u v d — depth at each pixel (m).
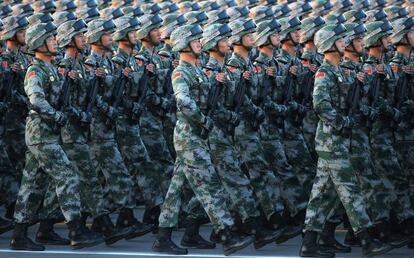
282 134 35.84
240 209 33.25
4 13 40.19
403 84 33.97
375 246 30.89
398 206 33.66
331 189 31.67
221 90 32.34
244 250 33.56
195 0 46.31
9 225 36.12
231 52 37.41
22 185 33.28
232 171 33.12
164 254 32.47
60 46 33.75
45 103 32.12
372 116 32.59
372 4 43.59
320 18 36.91
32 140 32.66
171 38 32.28
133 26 36.38
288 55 36.41
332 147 31.17
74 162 34.03
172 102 37.66
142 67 36.53
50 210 34.06
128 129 36.31
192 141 31.59
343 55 32.25
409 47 34.66
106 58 35.75
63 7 42.59
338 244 32.75
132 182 35.38
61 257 32.34
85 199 34.41
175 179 32.47
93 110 34.91
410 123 34.19
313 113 37.06
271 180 34.34
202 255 32.41
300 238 36.22
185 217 36.69
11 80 36.88
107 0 46.50
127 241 35.41
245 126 34.22
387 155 33.72
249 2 44.94
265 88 34.88
